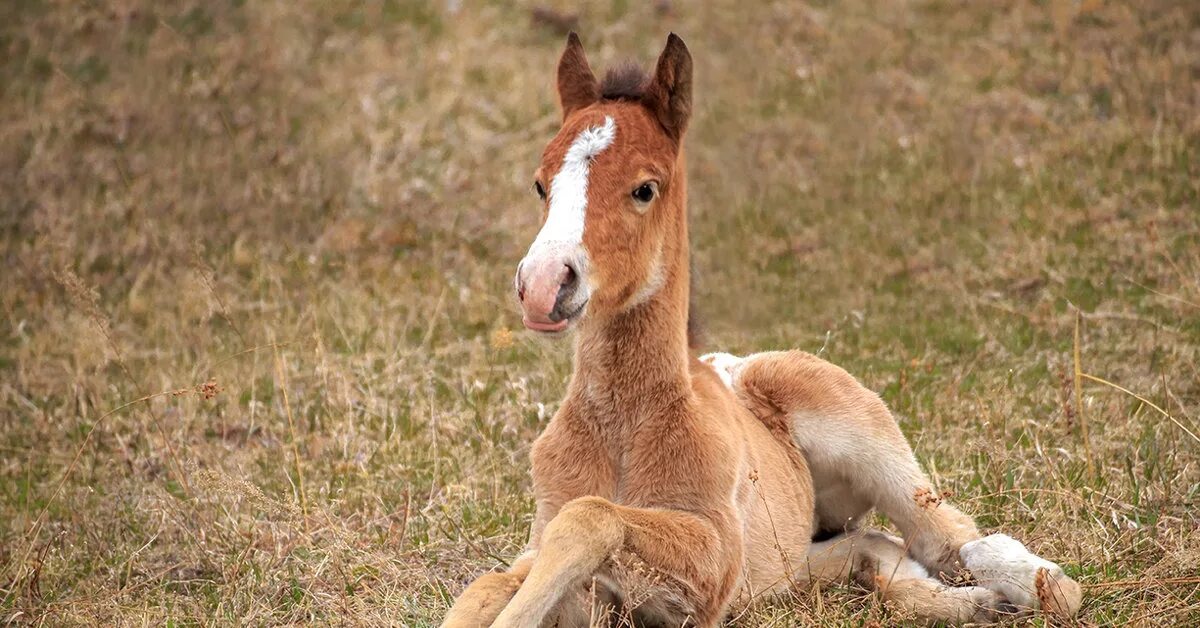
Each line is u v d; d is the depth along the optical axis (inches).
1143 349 605.3
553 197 372.5
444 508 493.0
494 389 613.9
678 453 382.9
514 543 474.9
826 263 771.4
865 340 667.4
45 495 536.4
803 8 1082.7
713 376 424.2
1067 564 432.8
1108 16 999.0
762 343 678.5
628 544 358.3
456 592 441.4
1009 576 411.2
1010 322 669.3
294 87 953.5
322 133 897.5
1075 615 398.3
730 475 385.7
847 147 899.4
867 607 418.9
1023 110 907.4
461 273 764.6
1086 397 554.9
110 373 658.2
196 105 912.9
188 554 475.2
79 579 463.8
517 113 949.2
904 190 840.3
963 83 957.2
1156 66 918.4
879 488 456.4
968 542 438.3
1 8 1025.5
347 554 450.9
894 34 1026.7
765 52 1026.1
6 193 832.3
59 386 638.5
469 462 541.0
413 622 414.6
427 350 663.8
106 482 546.6
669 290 390.9
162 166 852.6
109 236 788.0
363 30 1058.7
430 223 814.5
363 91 964.6
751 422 440.8
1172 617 387.9
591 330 394.3
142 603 439.8
